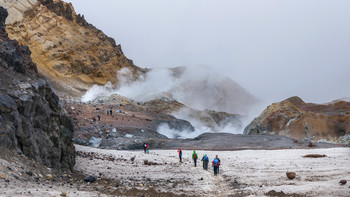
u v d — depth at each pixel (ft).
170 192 52.90
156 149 159.33
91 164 78.02
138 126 208.54
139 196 48.44
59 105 69.72
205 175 73.20
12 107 51.57
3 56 59.82
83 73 381.60
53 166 60.54
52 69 344.28
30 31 353.92
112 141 168.45
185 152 138.10
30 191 37.14
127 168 78.79
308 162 86.38
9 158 47.01
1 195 32.63
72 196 39.88
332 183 53.47
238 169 80.94
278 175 67.41
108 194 47.44
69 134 70.59
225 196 51.65
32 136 55.47
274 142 167.84
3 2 348.38
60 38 380.37
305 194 48.75
